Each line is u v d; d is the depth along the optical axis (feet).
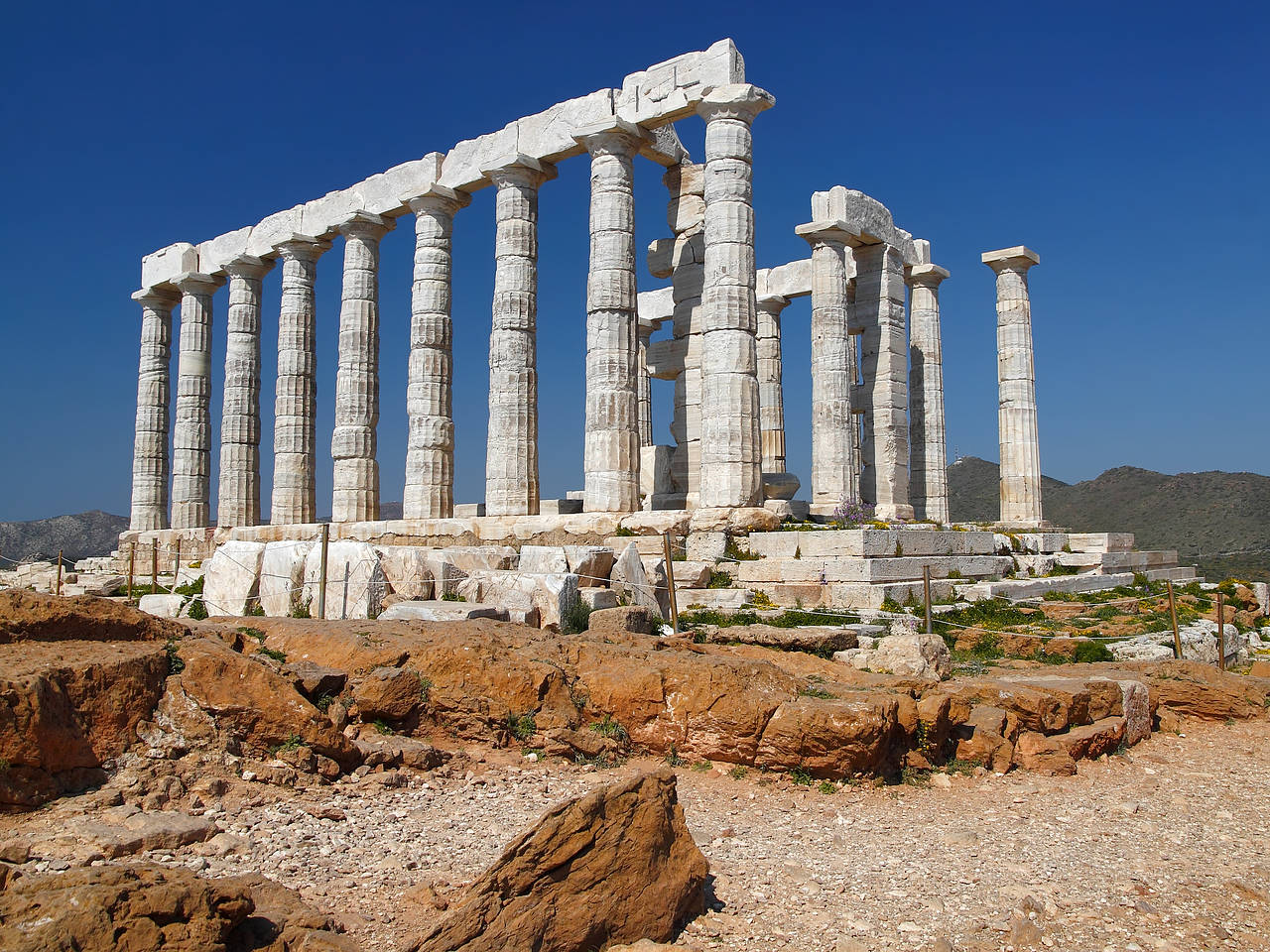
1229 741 44.47
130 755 29.14
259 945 19.21
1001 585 72.38
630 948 21.49
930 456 103.96
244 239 115.55
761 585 67.72
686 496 89.92
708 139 77.87
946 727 36.81
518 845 21.06
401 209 100.68
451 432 96.63
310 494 108.88
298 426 108.06
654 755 36.22
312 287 110.52
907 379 96.07
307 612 58.85
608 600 54.75
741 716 34.60
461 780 33.06
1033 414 101.96
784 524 76.07
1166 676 49.75
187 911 18.39
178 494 120.06
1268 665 58.49
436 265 96.22
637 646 41.42
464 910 20.13
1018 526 98.58
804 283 107.34
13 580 108.68
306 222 108.27
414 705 36.42
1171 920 24.16
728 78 77.05
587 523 77.97
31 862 23.03
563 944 20.94
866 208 91.97
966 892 25.27
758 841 28.63
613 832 22.13
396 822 28.76
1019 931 22.80
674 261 93.15
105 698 29.17
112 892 17.97
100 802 26.89
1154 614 69.05
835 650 50.72
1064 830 30.83
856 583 64.34
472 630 40.68
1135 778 37.81
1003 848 28.89
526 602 52.44
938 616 63.05
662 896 22.38
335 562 58.75
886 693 35.81
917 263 102.99
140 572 118.73
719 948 21.95
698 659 36.99
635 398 82.48
